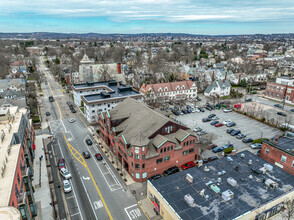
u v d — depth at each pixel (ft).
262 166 153.48
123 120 208.23
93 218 132.57
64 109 333.21
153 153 164.25
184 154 180.45
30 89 426.51
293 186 132.98
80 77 458.09
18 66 615.98
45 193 152.56
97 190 156.87
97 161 193.06
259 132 249.75
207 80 467.93
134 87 466.70
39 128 263.29
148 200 147.43
